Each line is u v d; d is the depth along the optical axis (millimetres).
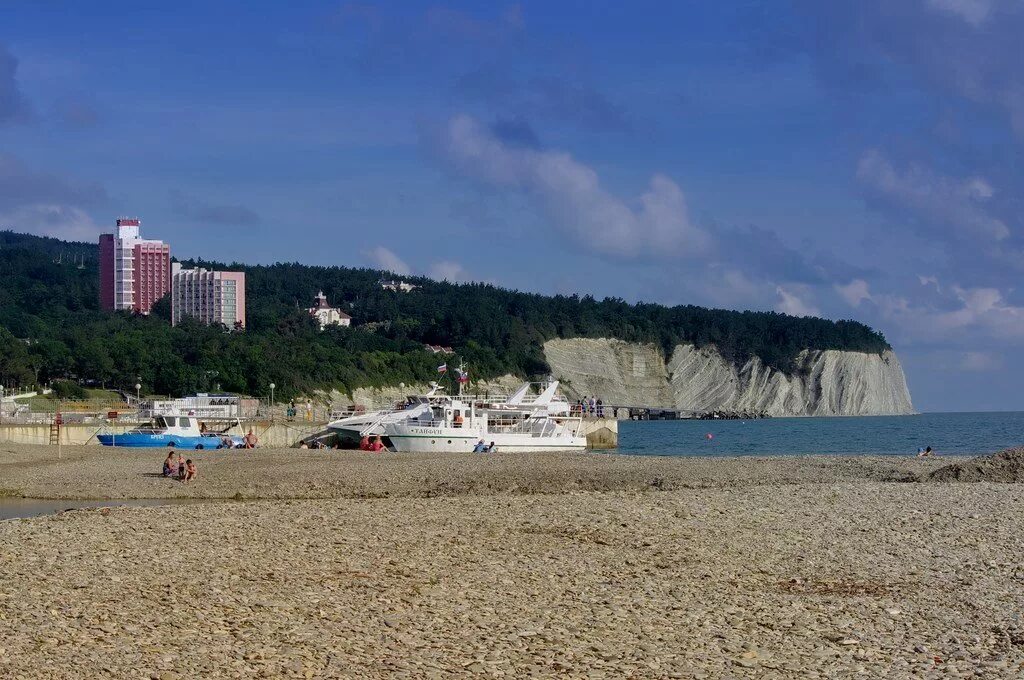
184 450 77938
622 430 184625
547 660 14414
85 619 16344
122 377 164250
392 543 24844
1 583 19297
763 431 174000
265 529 27531
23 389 154750
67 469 57500
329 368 185250
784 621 16875
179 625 16062
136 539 25625
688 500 33406
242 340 191000
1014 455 45281
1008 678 13781
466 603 17969
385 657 14430
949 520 28406
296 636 15477
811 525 27734
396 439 83188
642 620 16844
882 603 18219
